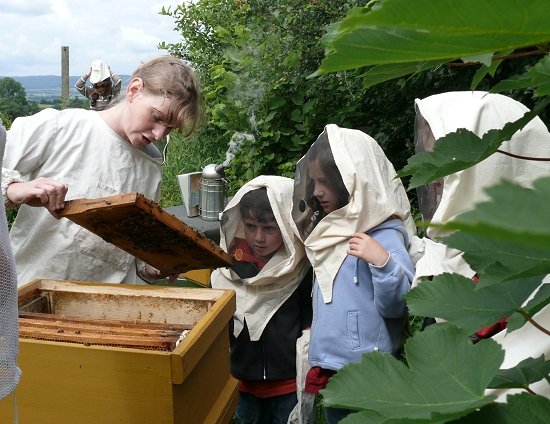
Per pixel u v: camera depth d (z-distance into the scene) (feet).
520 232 0.50
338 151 6.99
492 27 0.80
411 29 0.82
